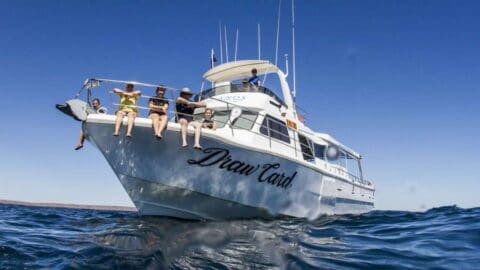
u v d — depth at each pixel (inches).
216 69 515.8
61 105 323.3
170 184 358.0
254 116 420.5
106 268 204.1
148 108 343.3
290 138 450.0
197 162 355.6
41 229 341.4
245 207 398.0
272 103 445.1
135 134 333.1
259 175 392.5
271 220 413.7
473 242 274.4
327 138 551.5
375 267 216.7
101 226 360.5
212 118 434.0
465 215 442.3
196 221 378.6
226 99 438.9
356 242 290.5
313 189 462.9
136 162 349.4
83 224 379.9
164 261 219.8
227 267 212.2
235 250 250.4
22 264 207.2
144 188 364.8
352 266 218.4
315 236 315.6
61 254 231.0
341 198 530.3
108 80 343.6
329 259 233.0
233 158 367.2
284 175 414.9
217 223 368.2
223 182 373.7
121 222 372.8
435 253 247.6
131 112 330.0
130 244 261.1
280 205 425.7
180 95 382.3
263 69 517.3
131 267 206.8
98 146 345.4
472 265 217.3
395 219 447.5
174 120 380.2
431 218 439.2
